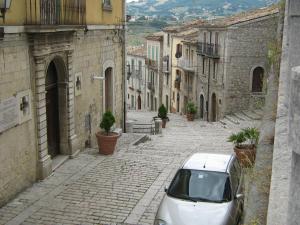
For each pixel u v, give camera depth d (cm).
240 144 1328
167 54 4856
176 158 1515
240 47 3303
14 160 1077
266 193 509
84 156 1498
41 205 1037
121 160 1461
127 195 1113
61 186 1177
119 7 1966
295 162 214
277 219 347
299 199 214
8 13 1014
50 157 1301
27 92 1132
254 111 3269
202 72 3884
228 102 3384
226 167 925
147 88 5566
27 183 1154
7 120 1030
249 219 454
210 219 792
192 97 4216
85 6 1483
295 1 655
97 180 1234
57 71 1398
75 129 1510
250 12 3528
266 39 3306
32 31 1091
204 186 877
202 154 1016
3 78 1007
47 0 1194
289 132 214
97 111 1733
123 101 2134
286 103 679
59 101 1427
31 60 1151
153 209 1022
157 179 1250
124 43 2062
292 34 662
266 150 671
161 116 2777
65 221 949
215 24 3388
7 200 1048
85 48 1572
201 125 3052
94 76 1673
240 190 920
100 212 1002
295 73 207
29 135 1157
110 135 1531
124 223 944
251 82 3372
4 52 1009
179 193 873
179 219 795
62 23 1295
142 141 1934
